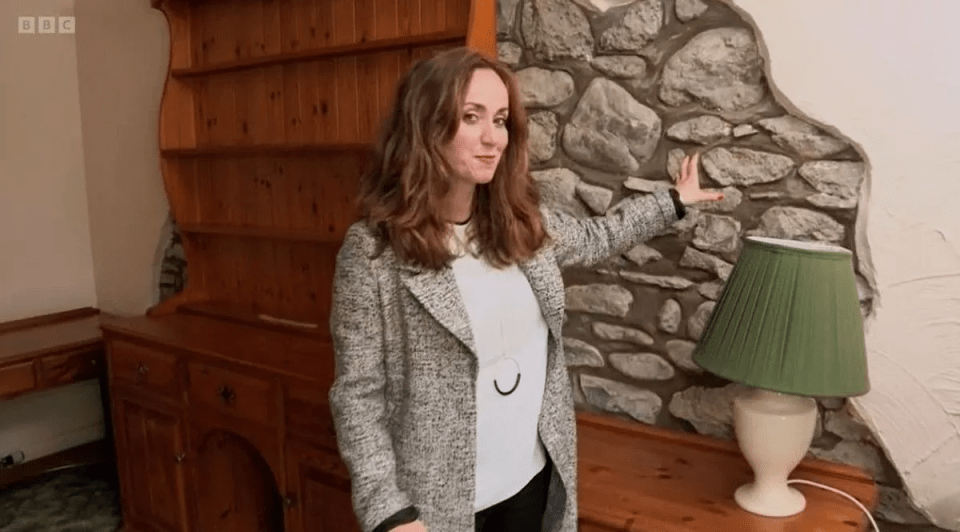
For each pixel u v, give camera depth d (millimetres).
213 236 2949
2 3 3236
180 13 2811
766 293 1485
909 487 1737
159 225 3246
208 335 2592
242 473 2693
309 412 2172
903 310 1688
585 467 1835
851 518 1575
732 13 1794
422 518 1368
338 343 1378
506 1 2109
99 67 3355
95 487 3258
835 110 1691
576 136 2051
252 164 2775
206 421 2479
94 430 3668
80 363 3049
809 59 1703
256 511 2762
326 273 2641
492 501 1446
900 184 1649
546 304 1478
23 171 3350
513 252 1425
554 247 1534
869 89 1649
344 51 2297
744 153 1825
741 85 1809
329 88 2492
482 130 1321
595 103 2008
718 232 1885
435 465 1371
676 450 1929
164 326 2711
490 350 1415
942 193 1609
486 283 1425
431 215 1330
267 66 2621
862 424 1780
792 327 1453
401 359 1385
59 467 3398
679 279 1962
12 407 3381
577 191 2066
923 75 1592
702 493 1697
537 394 1489
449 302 1347
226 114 2807
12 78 3283
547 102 2082
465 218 1443
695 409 1977
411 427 1374
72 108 3480
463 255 1419
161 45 3078
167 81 2811
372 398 1379
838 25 1660
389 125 1377
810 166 1750
